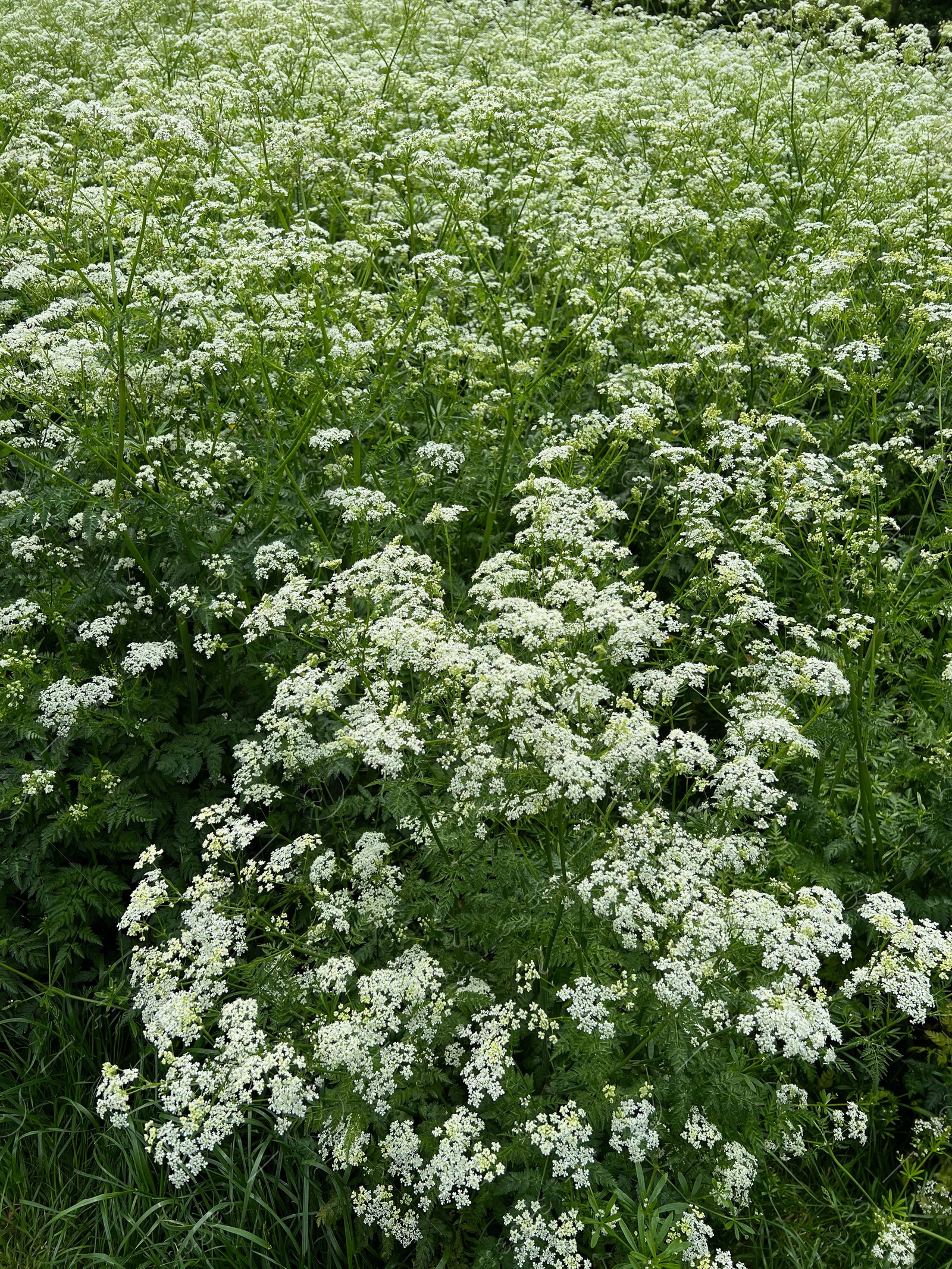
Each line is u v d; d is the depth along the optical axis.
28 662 0.46
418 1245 0.35
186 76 1.01
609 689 0.45
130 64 0.82
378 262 0.75
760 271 0.80
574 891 0.33
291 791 0.48
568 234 0.75
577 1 1.44
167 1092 0.41
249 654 0.49
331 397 0.57
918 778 0.49
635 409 0.53
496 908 0.36
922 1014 0.32
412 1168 0.32
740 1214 0.36
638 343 0.73
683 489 0.53
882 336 0.73
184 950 0.34
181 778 0.48
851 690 0.45
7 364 0.51
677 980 0.31
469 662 0.34
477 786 0.34
